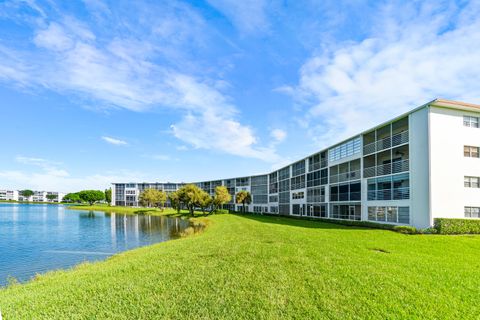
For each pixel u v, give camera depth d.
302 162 54.16
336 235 21.27
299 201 54.97
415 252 14.23
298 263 11.80
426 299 7.85
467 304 7.55
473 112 25.39
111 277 10.43
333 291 8.45
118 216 73.88
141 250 18.33
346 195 37.59
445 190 23.69
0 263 19.52
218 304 7.63
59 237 33.09
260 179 82.06
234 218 49.00
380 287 8.77
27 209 116.12
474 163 24.84
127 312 7.25
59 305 7.82
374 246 15.88
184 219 59.72
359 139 34.88
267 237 20.44
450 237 19.98
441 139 24.11
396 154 30.98
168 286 9.15
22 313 7.29
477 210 24.48
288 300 7.87
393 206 28.02
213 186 102.88
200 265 11.80
